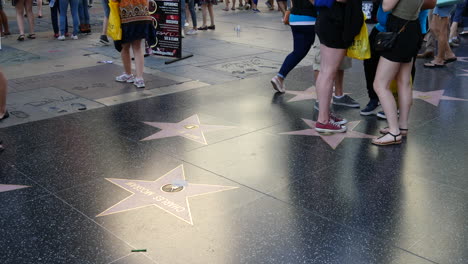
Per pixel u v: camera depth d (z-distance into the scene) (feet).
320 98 16.11
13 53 30.30
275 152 14.83
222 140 15.83
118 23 21.33
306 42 20.06
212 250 9.75
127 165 13.94
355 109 19.20
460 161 14.07
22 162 14.21
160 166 13.85
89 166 13.89
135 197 12.00
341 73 19.16
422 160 14.16
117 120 17.89
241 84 22.89
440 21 25.82
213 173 13.37
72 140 15.93
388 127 16.19
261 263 9.34
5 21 36.78
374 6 38.32
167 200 11.83
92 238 10.21
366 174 13.26
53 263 9.36
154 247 9.87
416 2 13.96
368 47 15.35
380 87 15.01
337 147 15.23
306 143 15.57
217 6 57.72
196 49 31.50
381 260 9.38
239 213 11.21
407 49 14.35
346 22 14.84
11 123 17.56
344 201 11.75
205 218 10.98
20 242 10.09
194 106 19.54
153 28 22.20
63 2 34.55
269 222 10.81
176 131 16.70
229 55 29.63
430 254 9.56
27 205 11.66
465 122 17.38
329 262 9.35
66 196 12.10
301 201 11.78
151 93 21.43
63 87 22.38
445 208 11.37
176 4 27.27
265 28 40.45
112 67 26.40
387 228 10.53
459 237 10.15
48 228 10.62
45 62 27.68
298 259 9.45
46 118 18.10
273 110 18.99
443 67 26.58
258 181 12.87
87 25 37.70
